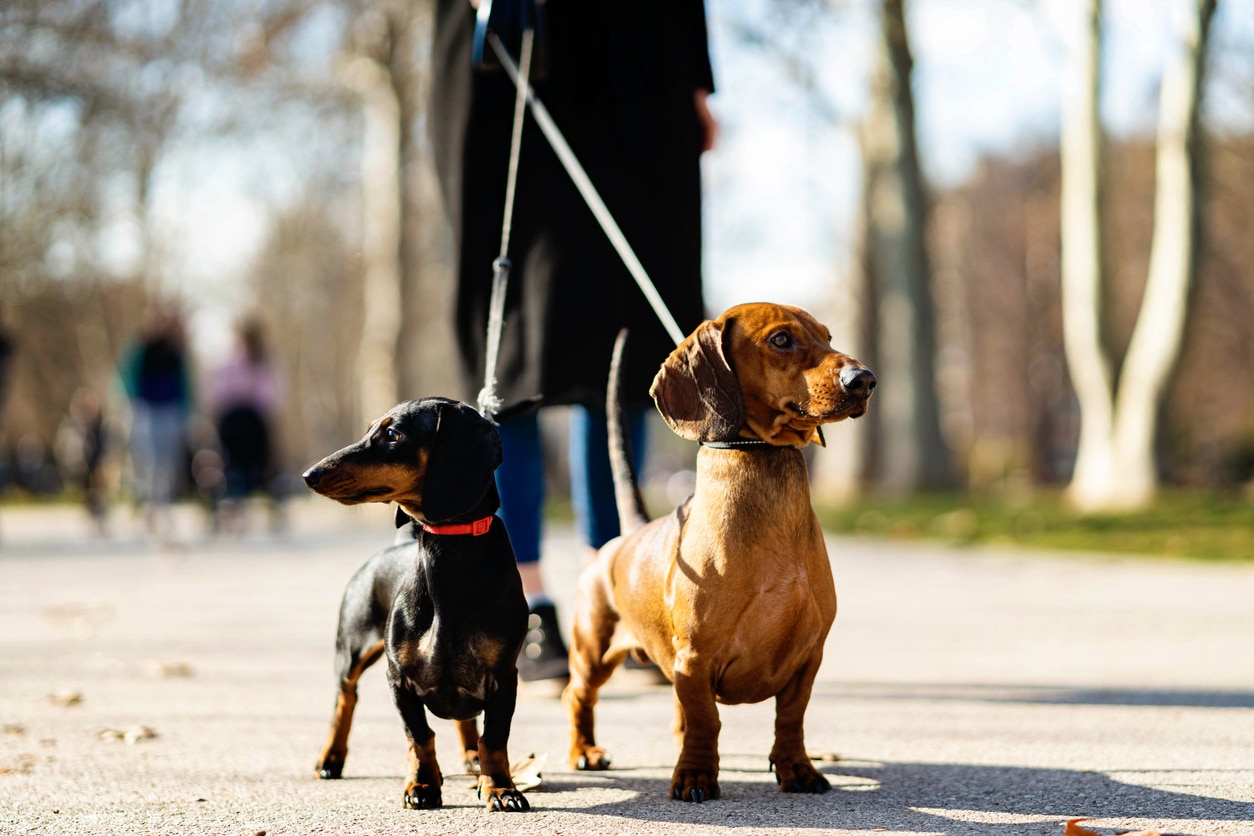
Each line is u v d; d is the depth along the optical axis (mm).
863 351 29891
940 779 4398
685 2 6652
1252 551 13891
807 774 4262
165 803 4109
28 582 11875
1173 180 20141
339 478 3912
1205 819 3785
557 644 6203
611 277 6316
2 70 20266
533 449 6320
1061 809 3949
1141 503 19203
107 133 24656
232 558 14602
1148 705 5754
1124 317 44000
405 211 26891
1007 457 57969
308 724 5477
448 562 4027
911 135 24828
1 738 5160
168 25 24109
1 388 16797
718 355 4266
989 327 60531
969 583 11672
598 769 4664
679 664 4199
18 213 24984
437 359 38656
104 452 25297
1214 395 47625
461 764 4785
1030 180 57000
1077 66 20672
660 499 30016
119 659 7332
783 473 4199
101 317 41719
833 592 4352
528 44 6125
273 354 21672
